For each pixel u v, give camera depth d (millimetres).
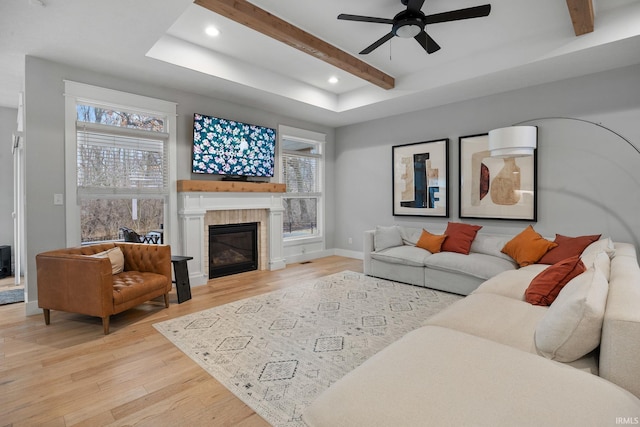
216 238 4688
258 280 4504
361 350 2436
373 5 2852
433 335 1587
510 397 1082
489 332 1711
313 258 6105
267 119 5258
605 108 3648
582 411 1015
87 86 3537
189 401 1848
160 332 2770
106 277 2725
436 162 5000
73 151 3484
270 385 1997
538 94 4086
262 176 5156
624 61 3393
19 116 4391
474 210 4625
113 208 3959
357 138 6078
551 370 1244
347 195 6293
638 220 3479
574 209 3867
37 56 3232
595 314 1316
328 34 3346
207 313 3215
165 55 3371
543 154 4062
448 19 2607
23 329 2840
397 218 5539
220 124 4508
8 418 1701
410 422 1000
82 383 2018
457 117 4789
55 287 2859
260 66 4199
